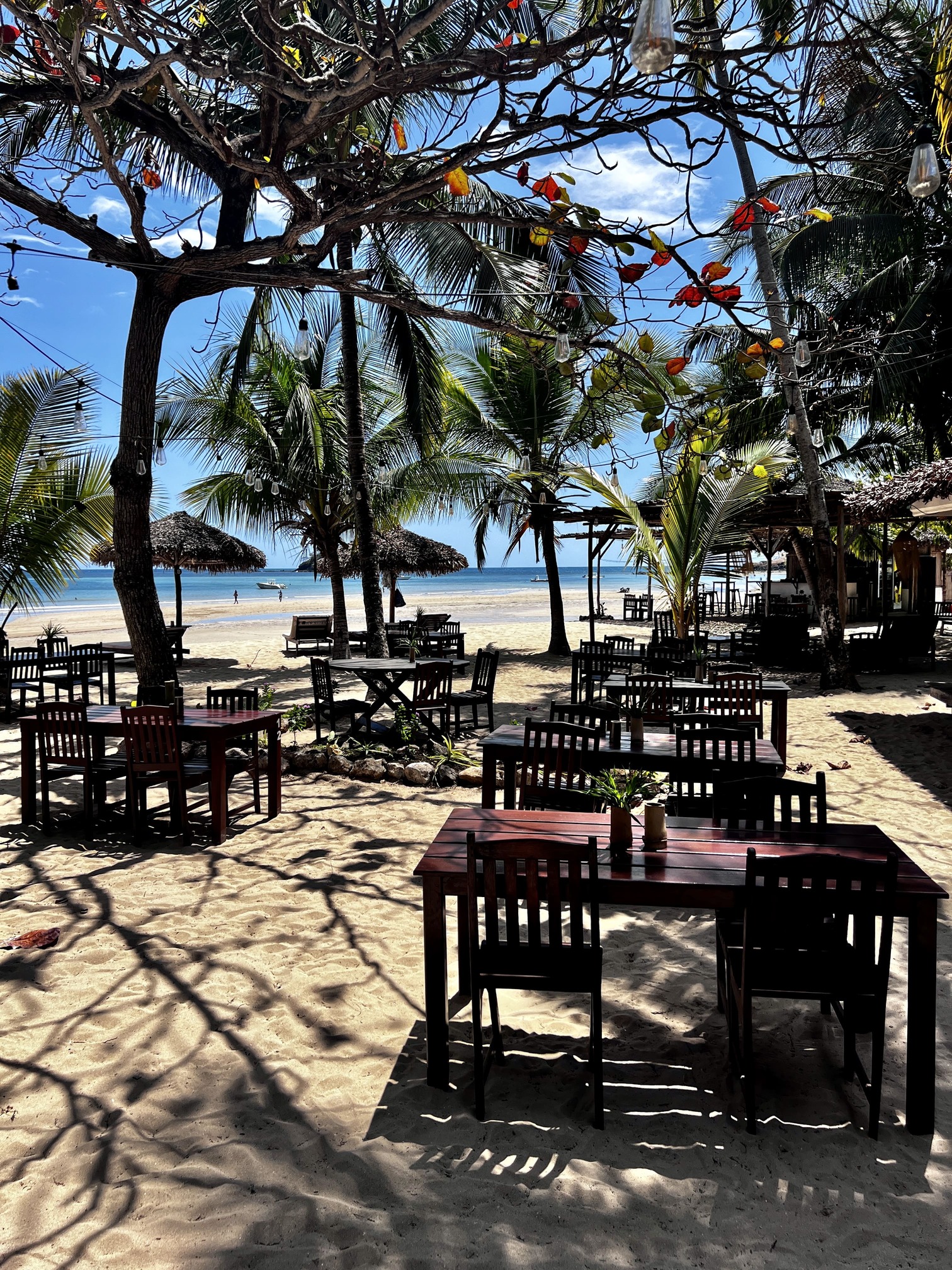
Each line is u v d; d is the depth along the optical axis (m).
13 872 5.39
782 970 2.92
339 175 5.13
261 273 5.90
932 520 14.81
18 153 7.87
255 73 4.10
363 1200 2.54
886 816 6.73
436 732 9.05
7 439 11.59
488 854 2.97
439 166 4.56
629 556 15.44
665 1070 3.29
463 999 3.84
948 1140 2.88
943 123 5.16
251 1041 3.43
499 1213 2.48
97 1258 2.31
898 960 4.30
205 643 22.67
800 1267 2.30
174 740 5.87
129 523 7.48
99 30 4.10
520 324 7.20
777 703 7.83
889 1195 2.60
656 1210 2.51
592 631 15.25
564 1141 2.83
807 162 4.26
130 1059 3.29
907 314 14.45
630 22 3.85
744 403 5.38
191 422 14.55
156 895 5.01
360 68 4.05
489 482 16.81
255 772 6.83
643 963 4.28
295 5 4.39
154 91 5.04
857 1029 3.03
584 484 14.40
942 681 13.95
